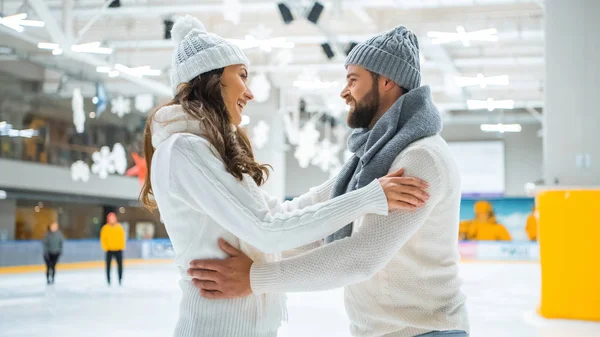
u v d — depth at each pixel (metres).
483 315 7.74
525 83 20.78
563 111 7.93
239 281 1.66
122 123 24.88
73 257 18.98
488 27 14.90
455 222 1.87
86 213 25.92
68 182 22.03
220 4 13.24
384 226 1.70
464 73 20.09
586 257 6.97
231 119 1.83
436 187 1.76
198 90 1.79
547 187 7.54
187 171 1.66
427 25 14.66
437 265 1.84
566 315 7.09
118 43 16.47
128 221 27.62
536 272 15.82
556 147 7.93
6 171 19.56
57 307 8.95
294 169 29.55
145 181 1.92
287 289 1.67
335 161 24.14
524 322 7.07
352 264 1.68
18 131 20.48
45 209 24.39
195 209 1.69
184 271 1.74
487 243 21.78
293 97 21.41
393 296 1.84
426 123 1.86
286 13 11.20
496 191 26.59
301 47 17.41
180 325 1.71
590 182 7.79
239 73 1.84
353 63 2.02
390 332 1.85
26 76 20.20
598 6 7.86
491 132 27.05
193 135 1.69
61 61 19.36
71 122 22.78
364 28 15.27
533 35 14.89
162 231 27.66
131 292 11.08
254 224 1.62
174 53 1.86
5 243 16.78
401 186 1.69
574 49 7.92
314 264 1.66
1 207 21.66
